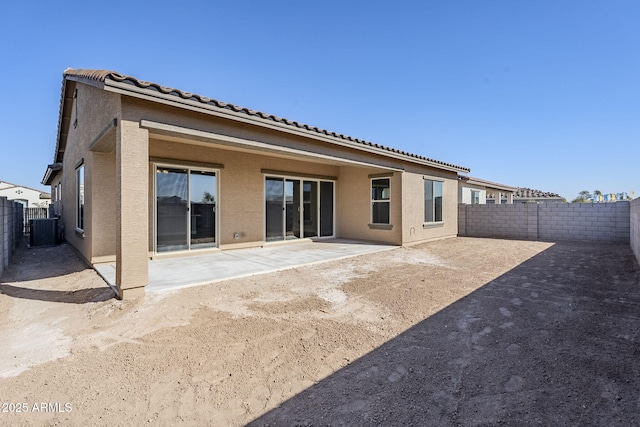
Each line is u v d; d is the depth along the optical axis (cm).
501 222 1446
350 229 1241
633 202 892
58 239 1241
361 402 243
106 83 429
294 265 726
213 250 895
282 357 316
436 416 224
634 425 209
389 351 329
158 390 260
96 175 721
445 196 1364
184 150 841
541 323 399
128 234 468
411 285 585
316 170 1186
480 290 552
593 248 1039
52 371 289
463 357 314
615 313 427
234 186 948
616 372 278
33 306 471
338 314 436
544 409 229
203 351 327
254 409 236
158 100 477
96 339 355
